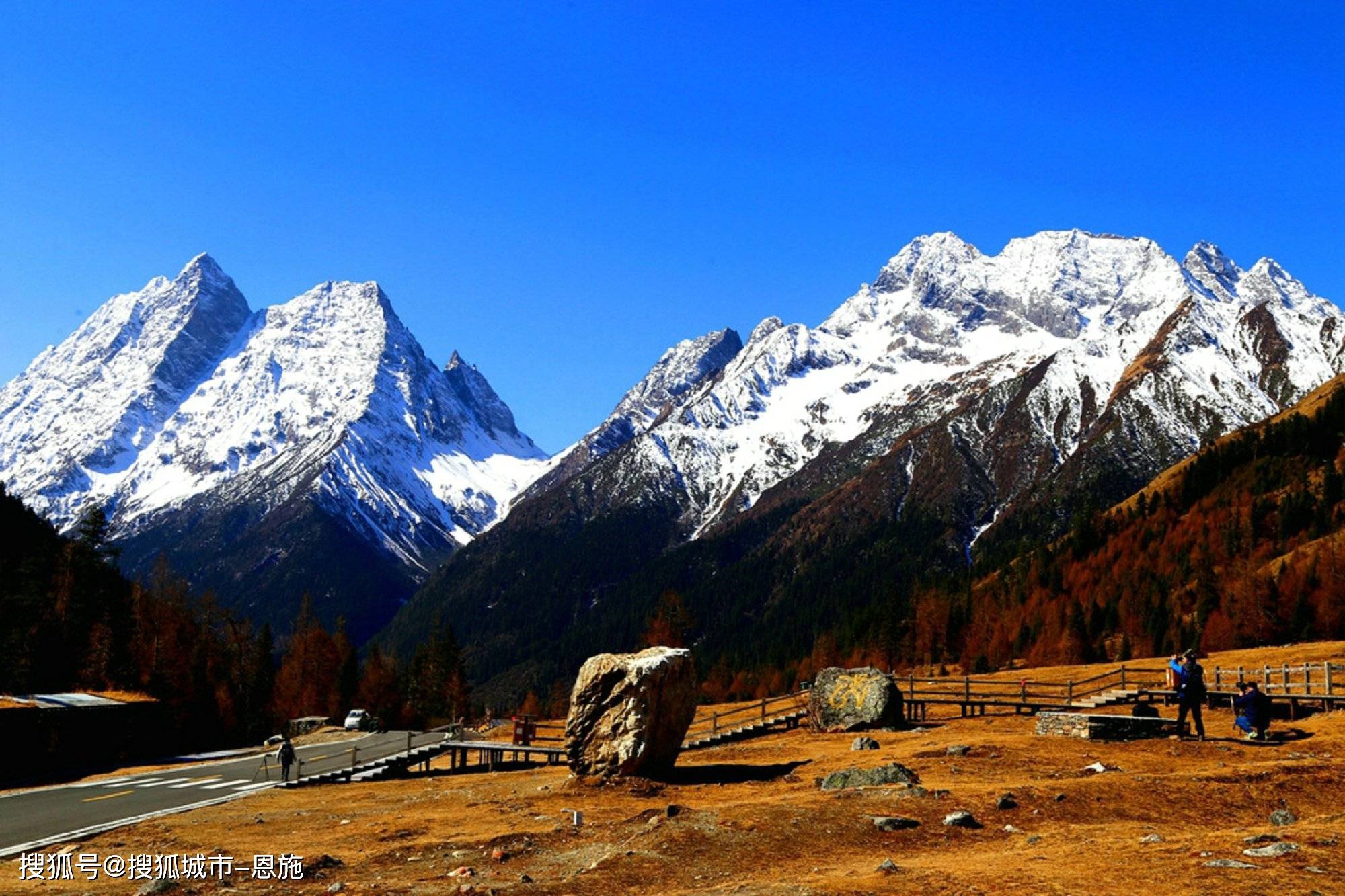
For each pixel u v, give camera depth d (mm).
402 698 169500
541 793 38188
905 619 184250
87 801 44719
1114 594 166500
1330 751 36188
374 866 26953
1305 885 19297
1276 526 172750
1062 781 31875
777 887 21547
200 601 162000
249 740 122438
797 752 48312
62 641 104000
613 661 40094
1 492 143750
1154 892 19359
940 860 24188
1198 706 40906
